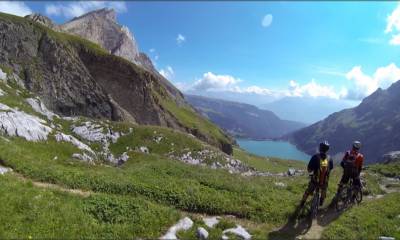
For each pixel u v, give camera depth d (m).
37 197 16.97
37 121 37.06
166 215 16.44
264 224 17.72
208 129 145.62
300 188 24.30
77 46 98.38
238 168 55.00
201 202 18.94
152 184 20.92
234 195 20.59
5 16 79.88
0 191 16.91
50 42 83.19
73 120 52.44
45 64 80.81
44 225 14.88
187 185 21.17
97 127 51.19
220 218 17.80
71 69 84.88
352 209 19.81
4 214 15.17
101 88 90.06
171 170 26.66
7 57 75.31
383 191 26.05
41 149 31.70
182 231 15.52
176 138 55.25
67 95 81.19
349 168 20.62
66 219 15.44
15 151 24.52
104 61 100.69
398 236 16.98
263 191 22.05
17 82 62.62
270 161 133.50
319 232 16.81
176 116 133.25
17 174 21.30
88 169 25.97
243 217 18.44
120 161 40.91
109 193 19.94
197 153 54.03
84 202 17.20
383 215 19.56
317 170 18.00
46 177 21.03
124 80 103.31
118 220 15.88
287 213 18.42
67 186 20.39
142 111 105.44
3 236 13.71
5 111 33.75
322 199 18.84
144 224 15.66
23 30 80.19
